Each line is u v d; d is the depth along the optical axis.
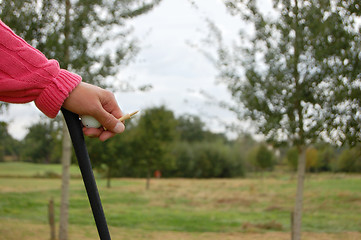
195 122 68.94
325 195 17.95
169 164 27.12
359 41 5.40
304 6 5.72
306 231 10.25
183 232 10.46
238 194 21.98
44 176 39.69
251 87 6.15
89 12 6.12
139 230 10.61
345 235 9.43
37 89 0.94
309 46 5.70
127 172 45.09
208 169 46.72
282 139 6.16
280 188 25.17
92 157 23.75
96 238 8.84
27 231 8.91
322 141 6.14
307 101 5.80
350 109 5.36
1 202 15.61
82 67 6.14
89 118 0.98
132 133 26.61
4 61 0.92
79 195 20.27
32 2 5.36
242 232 10.48
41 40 5.56
